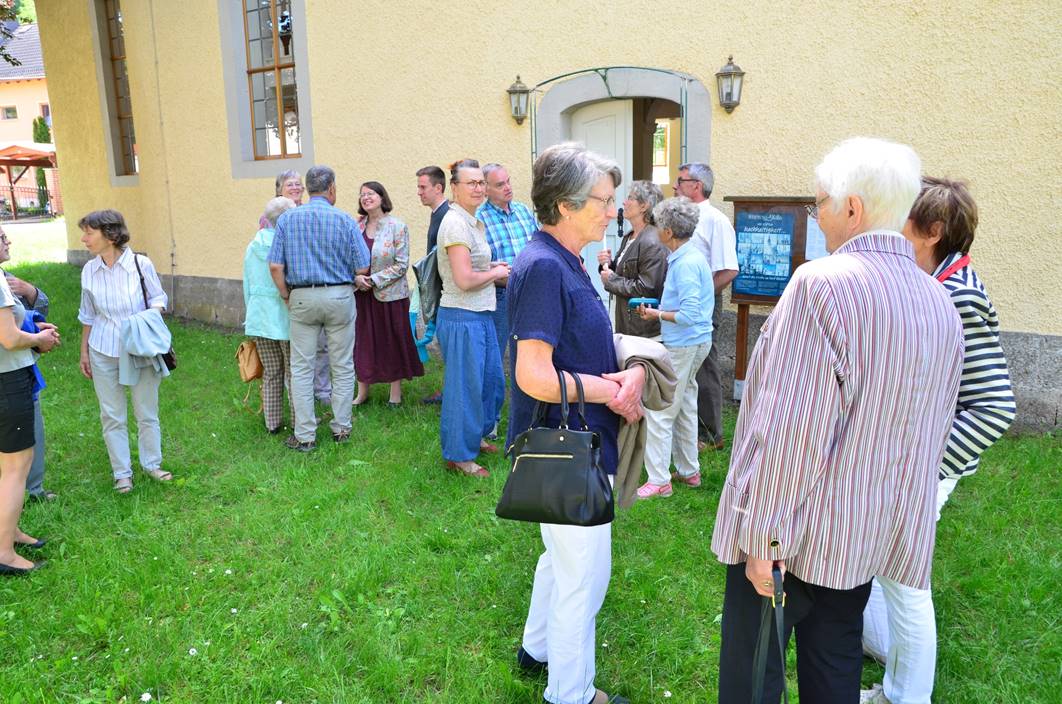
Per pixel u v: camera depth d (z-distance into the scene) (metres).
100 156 10.75
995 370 2.05
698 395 4.65
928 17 4.78
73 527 3.79
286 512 3.93
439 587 3.21
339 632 2.90
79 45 10.52
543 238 2.13
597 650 2.76
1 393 3.17
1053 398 4.73
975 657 2.64
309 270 4.61
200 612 3.04
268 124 8.50
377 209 5.67
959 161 4.84
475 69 6.67
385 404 5.86
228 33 8.25
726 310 5.73
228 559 3.48
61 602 3.15
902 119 4.97
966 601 2.97
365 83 7.36
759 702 1.78
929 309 1.62
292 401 4.89
